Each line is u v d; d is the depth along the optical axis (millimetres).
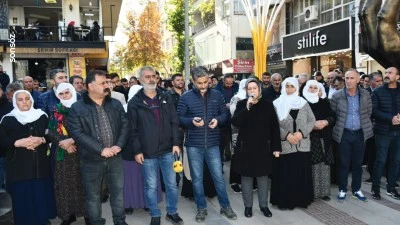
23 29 15812
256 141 4781
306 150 5168
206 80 4746
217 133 4867
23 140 4285
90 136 4207
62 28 16969
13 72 15789
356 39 15055
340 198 5504
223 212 5031
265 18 18297
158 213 4648
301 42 19047
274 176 5305
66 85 4625
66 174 4598
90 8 20188
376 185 5562
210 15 30484
